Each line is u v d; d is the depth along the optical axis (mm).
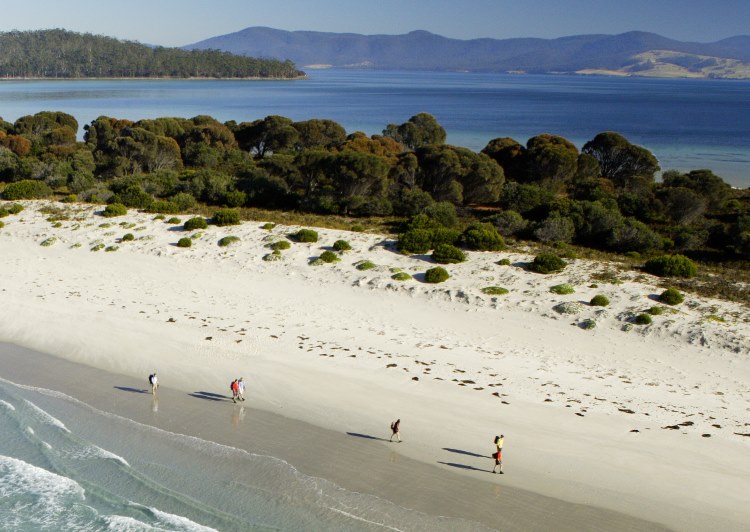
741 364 33125
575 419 27781
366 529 21000
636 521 21312
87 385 31562
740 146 140750
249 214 63531
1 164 82312
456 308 41781
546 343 36469
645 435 26391
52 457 25500
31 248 55594
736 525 20984
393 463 24797
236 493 23078
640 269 47000
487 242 51062
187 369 33031
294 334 37594
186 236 56406
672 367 33188
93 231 58594
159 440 26656
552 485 23312
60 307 41844
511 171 83562
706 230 56594
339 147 88250
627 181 76938
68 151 97188
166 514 21859
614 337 36906
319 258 50344
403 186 71188
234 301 43312
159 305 42406
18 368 33500
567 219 55750
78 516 22000
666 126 191125
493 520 21422
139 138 89250
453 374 32344
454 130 169375
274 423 27859
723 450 25188
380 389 30656
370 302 43188
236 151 101562
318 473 24219
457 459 25016
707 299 40812
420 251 50844
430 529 20984
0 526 21609
